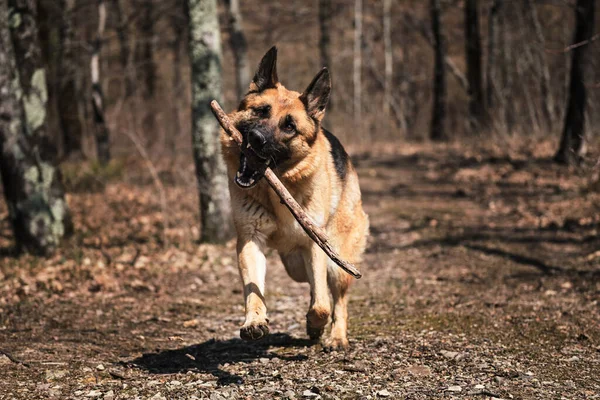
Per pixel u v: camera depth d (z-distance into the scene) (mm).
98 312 6309
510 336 5219
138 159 16594
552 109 20250
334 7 35531
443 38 28062
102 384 4145
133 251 9250
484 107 22984
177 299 7020
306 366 4562
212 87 9664
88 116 24641
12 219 9000
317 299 4695
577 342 5008
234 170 4734
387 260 9094
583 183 12516
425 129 37938
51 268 8039
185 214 11750
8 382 4133
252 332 4145
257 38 31828
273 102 4652
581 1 13797
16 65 8820
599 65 16500
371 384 4070
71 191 14258
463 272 7969
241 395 3898
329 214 5043
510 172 15273
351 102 37688
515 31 26656
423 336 5266
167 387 4070
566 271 7648
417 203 13695
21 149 8836
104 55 23641
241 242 4734
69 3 18828
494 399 3730
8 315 6027
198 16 9508
